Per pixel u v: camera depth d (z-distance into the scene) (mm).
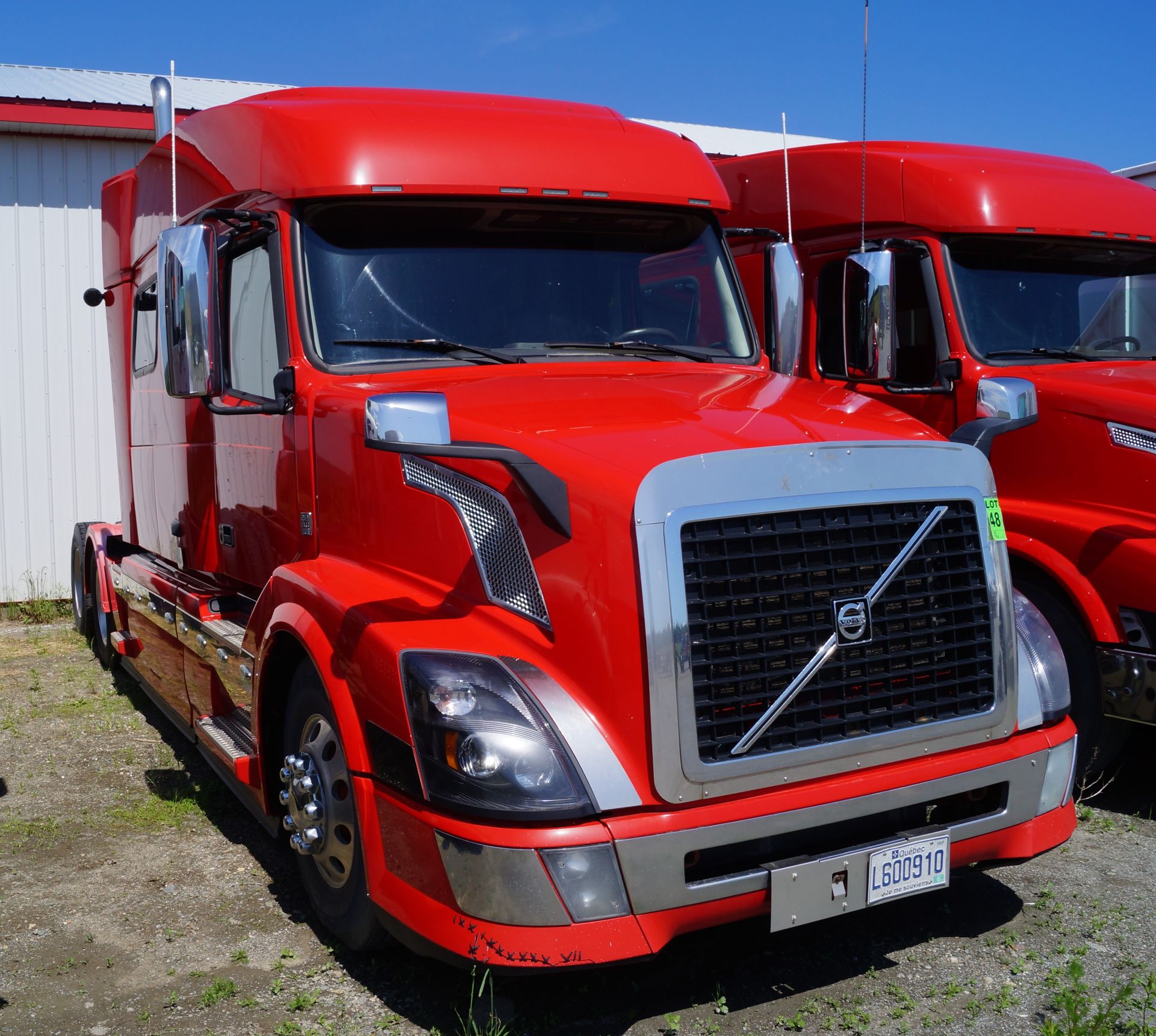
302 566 3979
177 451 5723
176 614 5660
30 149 10312
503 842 2934
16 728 6664
